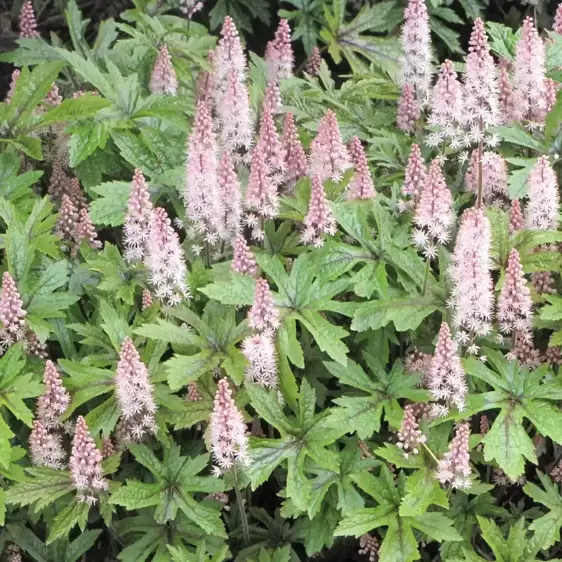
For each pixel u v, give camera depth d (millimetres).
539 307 1362
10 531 1312
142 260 1354
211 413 1236
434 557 1339
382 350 1346
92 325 1351
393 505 1260
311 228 1340
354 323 1308
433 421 1271
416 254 1349
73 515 1254
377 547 1326
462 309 1285
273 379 1281
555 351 1337
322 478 1283
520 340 1321
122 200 1406
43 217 1378
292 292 1304
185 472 1271
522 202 1439
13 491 1249
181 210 1427
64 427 1301
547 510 1349
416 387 1331
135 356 1241
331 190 1394
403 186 1380
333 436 1269
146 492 1254
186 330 1301
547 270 1326
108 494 1271
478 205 1358
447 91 1331
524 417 1345
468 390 1308
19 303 1287
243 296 1288
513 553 1256
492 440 1255
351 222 1350
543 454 1362
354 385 1306
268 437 1359
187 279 1345
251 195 1343
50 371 1259
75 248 1410
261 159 1336
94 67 1462
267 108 1376
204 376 1302
